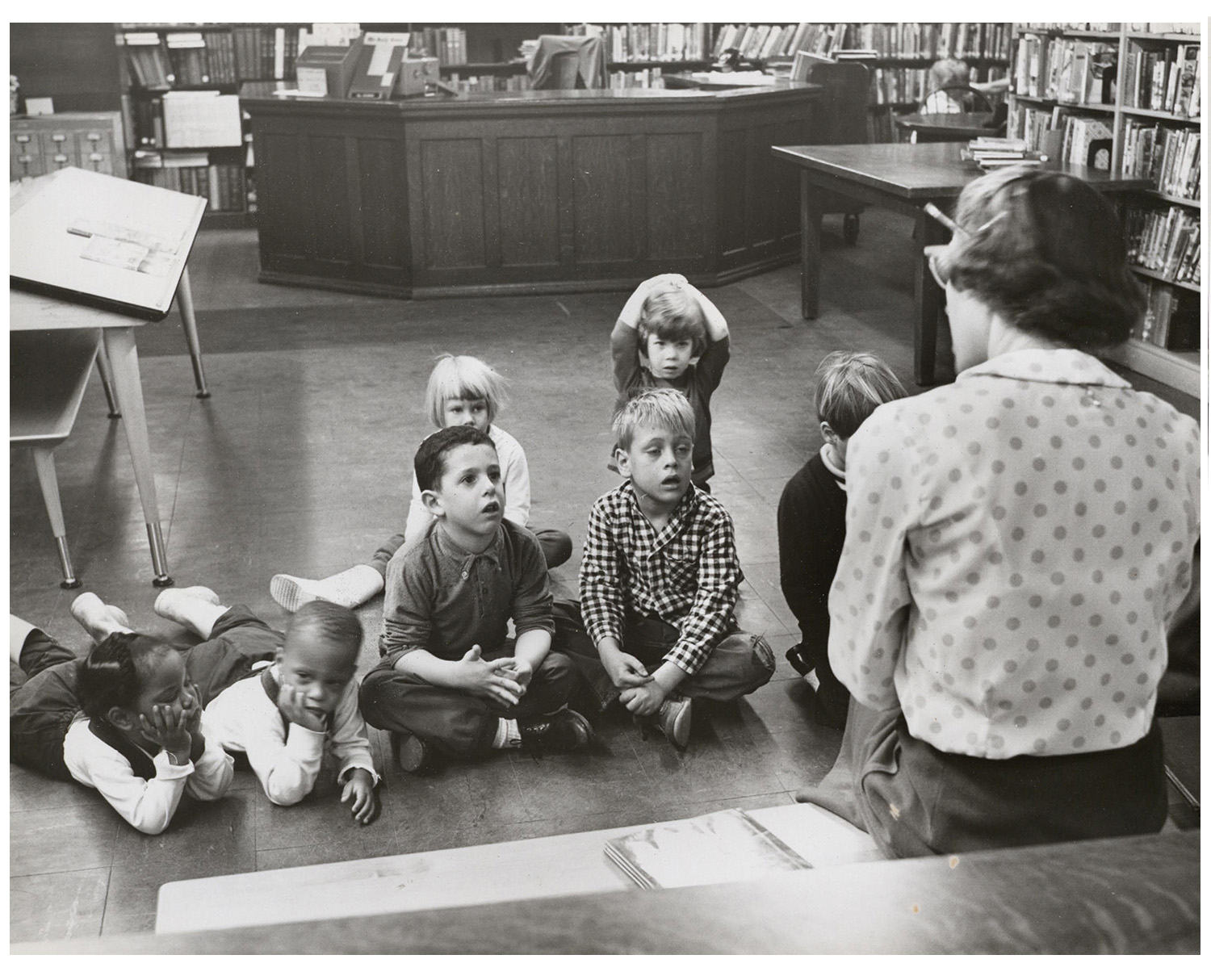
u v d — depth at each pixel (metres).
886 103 10.93
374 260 7.88
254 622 3.01
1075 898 0.56
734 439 4.88
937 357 5.97
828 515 2.62
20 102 8.85
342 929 0.52
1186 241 5.49
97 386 5.75
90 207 4.44
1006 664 1.17
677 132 7.81
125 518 4.11
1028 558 1.14
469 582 2.55
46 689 2.58
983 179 1.22
